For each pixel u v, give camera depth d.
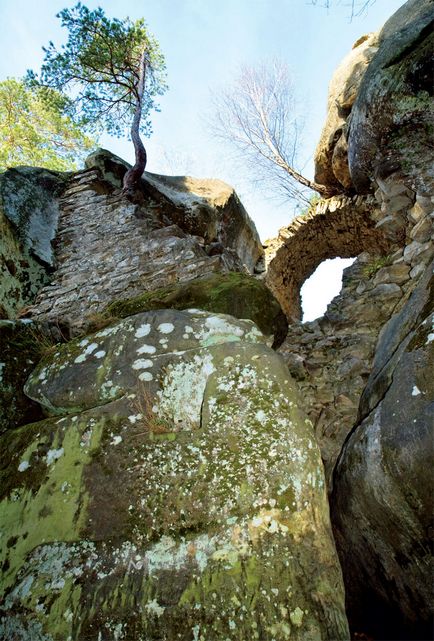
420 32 4.08
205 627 1.49
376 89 4.13
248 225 7.95
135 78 8.27
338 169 6.79
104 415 2.17
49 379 2.50
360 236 7.04
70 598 1.62
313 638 1.44
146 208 6.25
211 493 1.82
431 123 3.96
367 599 2.48
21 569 1.76
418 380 2.13
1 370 2.57
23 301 4.93
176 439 2.01
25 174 6.03
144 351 2.43
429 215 4.07
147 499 1.85
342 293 4.83
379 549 2.28
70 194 6.36
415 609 2.13
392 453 2.04
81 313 4.48
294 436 1.96
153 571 1.66
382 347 3.26
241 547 1.66
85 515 1.86
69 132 11.45
